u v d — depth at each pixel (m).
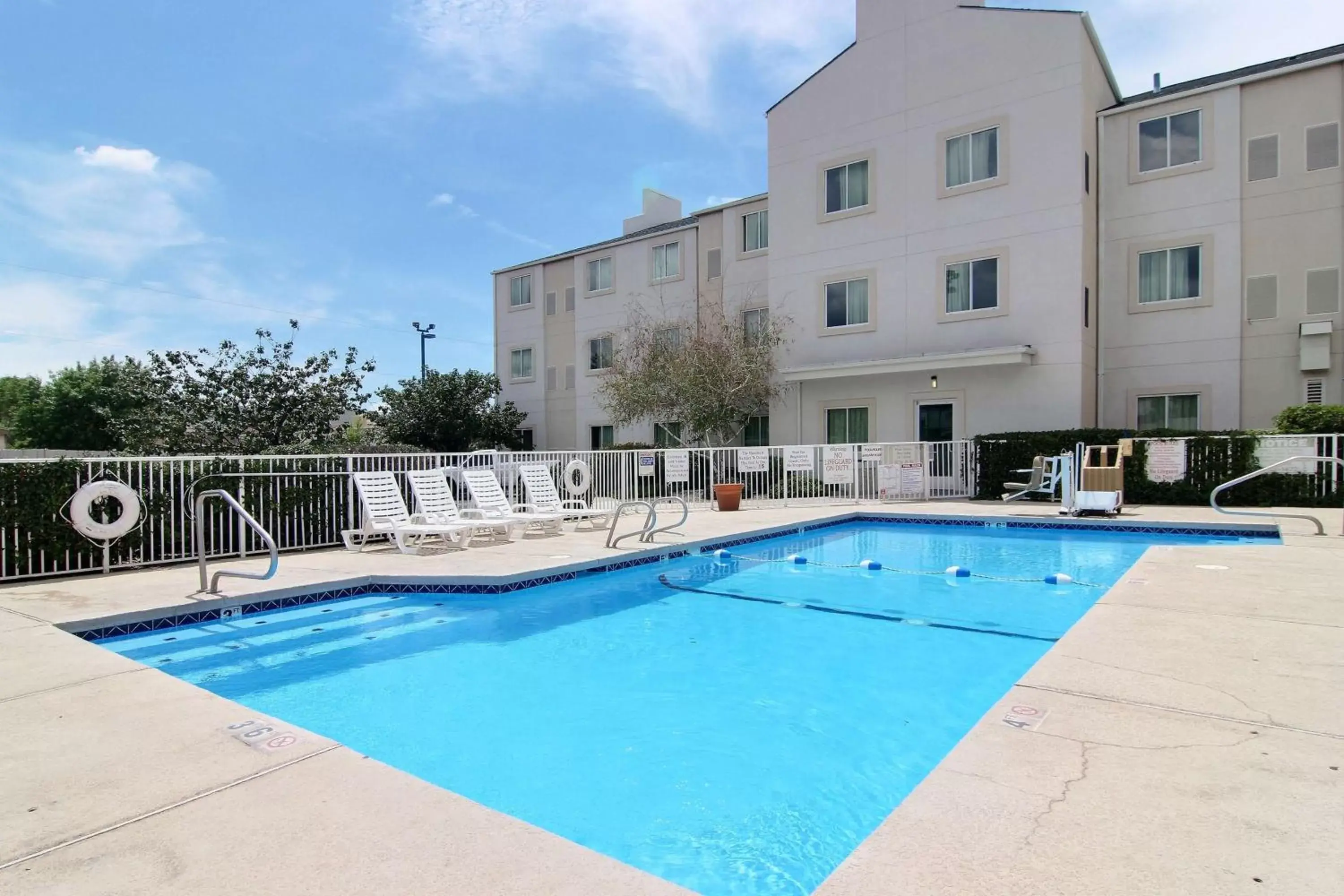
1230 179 14.80
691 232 22.33
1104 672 3.77
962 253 16.59
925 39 17.05
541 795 3.42
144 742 3.05
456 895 1.92
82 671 4.13
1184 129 15.28
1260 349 14.59
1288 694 3.42
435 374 25.47
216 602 6.36
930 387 17.03
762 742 4.04
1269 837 2.14
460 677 5.19
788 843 2.98
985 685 4.97
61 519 7.57
